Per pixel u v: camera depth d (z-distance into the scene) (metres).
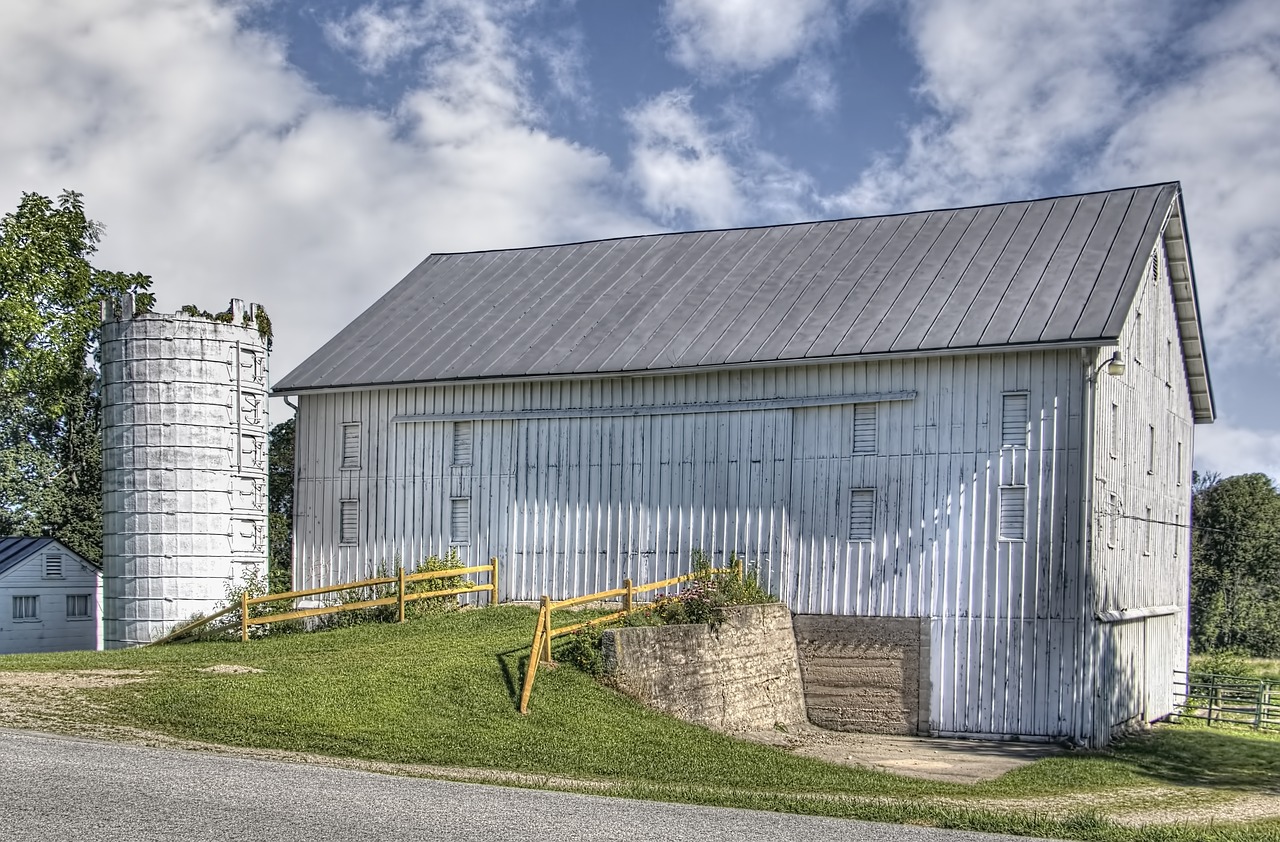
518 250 39.06
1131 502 30.25
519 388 32.78
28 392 49.91
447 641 25.48
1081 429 26.78
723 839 13.12
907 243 32.72
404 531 33.88
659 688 23.88
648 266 35.84
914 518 28.33
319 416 35.38
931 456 28.27
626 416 31.52
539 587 31.98
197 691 20.30
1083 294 27.98
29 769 14.92
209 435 33.09
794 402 29.67
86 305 47.09
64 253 46.25
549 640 23.14
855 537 28.91
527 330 34.16
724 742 21.34
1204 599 70.12
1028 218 32.06
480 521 32.94
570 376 31.64
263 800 13.86
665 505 30.84
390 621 29.17
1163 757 25.98
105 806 13.20
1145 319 31.92
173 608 32.50
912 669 28.02
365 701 20.25
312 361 35.69
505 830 13.02
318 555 34.97
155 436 32.81
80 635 47.25
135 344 33.03
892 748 25.61
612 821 13.77
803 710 29.08
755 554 29.81
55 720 18.48
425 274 39.19
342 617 30.03
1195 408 38.78
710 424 30.61
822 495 29.30
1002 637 27.19
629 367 31.02
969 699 27.39
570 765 18.20
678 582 29.19
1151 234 29.67
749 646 27.09
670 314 32.84
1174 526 35.62
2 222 45.16
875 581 28.59
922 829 14.43
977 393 27.92
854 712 28.52
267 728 18.56
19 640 45.00
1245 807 19.64
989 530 27.53
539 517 32.19
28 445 53.44
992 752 25.30
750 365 29.75
